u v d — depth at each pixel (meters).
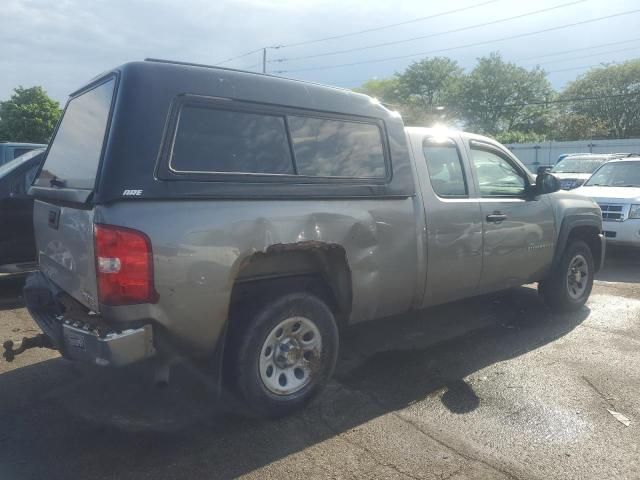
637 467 3.22
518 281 5.54
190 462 3.23
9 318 5.93
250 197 3.41
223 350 3.43
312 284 3.94
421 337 5.38
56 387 4.20
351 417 3.79
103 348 2.98
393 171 4.27
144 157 3.06
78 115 3.89
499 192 5.31
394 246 4.22
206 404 3.93
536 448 3.41
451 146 4.95
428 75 62.06
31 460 3.23
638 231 8.78
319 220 3.71
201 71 3.37
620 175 10.49
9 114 37.16
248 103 3.52
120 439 3.46
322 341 3.88
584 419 3.77
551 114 60.31
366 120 4.16
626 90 54.06
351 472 3.14
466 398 4.08
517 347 5.12
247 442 3.45
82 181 3.40
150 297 3.03
